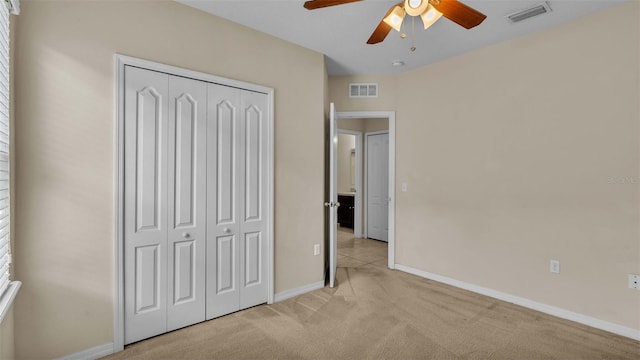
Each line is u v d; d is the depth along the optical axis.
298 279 3.08
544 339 2.26
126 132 2.10
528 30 2.76
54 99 1.85
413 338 2.27
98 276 1.99
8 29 1.58
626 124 2.31
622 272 2.33
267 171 2.83
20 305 1.77
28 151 1.78
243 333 2.32
